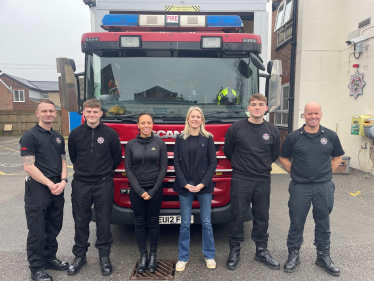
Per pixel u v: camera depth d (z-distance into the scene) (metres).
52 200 3.01
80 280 2.93
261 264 3.24
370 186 6.25
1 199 5.68
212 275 3.01
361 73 7.39
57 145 3.02
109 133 3.10
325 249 3.12
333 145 3.13
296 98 8.62
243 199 3.17
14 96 33.62
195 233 4.12
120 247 3.70
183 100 3.74
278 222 4.46
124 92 3.75
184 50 3.76
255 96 3.08
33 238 2.84
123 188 3.52
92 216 3.43
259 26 5.79
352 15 7.75
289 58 9.55
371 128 6.77
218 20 4.34
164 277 2.97
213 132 3.46
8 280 2.92
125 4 5.35
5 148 13.51
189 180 3.12
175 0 5.55
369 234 3.98
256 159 3.13
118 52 3.76
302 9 8.21
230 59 3.81
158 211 3.13
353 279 2.92
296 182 3.15
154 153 3.05
